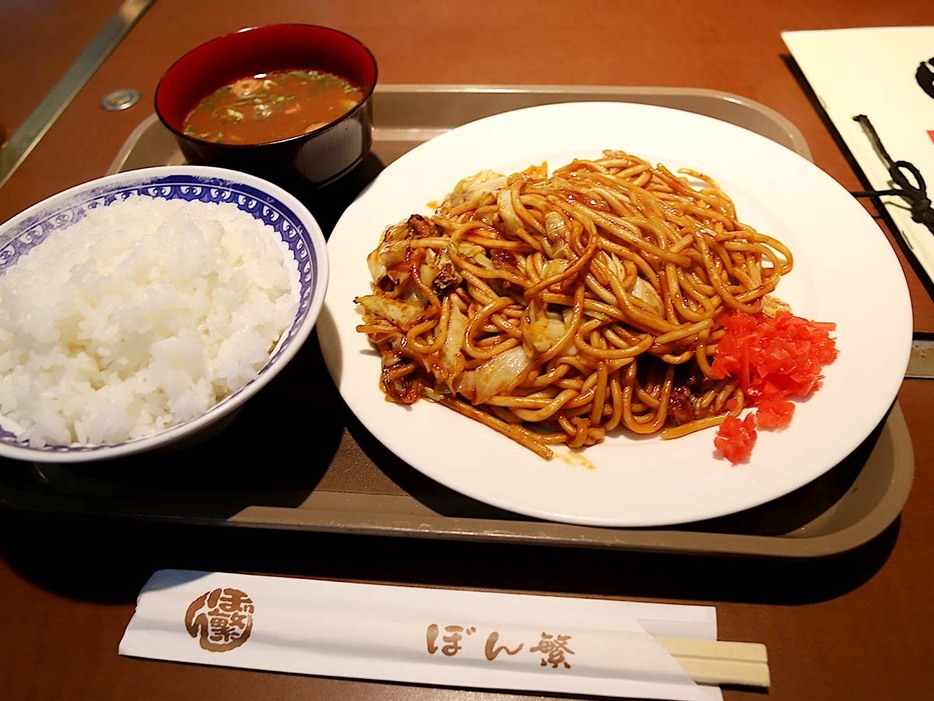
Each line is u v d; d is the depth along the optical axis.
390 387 0.28
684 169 0.36
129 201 0.31
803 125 0.41
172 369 0.24
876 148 0.38
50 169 0.42
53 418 0.23
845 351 0.28
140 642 0.24
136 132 0.41
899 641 0.23
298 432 0.29
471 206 0.33
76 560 0.26
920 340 0.31
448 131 0.41
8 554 0.27
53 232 0.30
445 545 0.26
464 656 0.23
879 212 0.36
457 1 0.53
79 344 0.26
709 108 0.41
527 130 0.38
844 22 0.49
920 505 0.26
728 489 0.24
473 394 0.28
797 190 0.34
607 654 0.23
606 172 0.35
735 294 0.30
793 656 0.23
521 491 0.24
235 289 0.27
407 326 0.29
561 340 0.28
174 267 0.26
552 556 0.25
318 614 0.24
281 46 0.39
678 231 0.31
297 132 0.36
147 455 0.28
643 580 0.25
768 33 0.48
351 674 0.23
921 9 0.50
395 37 0.50
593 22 0.50
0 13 0.56
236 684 0.23
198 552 0.26
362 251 0.33
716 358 0.28
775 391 0.27
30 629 0.25
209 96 0.39
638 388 0.29
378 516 0.25
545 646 0.23
